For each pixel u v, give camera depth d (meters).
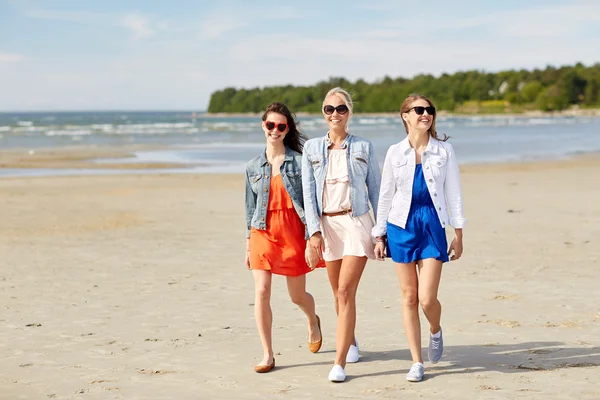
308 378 4.76
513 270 8.29
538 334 5.70
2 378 4.86
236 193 17.31
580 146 37.59
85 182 20.02
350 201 4.77
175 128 64.94
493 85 189.25
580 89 164.88
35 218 13.36
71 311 6.80
